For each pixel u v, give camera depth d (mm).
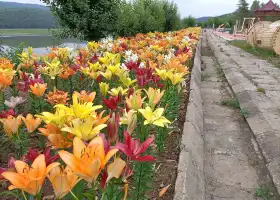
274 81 9188
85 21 10742
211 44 24266
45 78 4547
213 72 11039
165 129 3531
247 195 3479
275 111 6137
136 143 1573
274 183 3660
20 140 2400
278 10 33719
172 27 24891
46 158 1548
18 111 4031
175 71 3746
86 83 4691
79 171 1256
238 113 6305
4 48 9148
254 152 4562
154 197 2836
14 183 1241
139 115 2221
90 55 5957
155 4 18734
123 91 2807
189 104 5484
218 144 4785
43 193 2648
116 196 1642
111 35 12250
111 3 11500
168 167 3359
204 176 3801
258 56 15797
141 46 7352
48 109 3617
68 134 1792
